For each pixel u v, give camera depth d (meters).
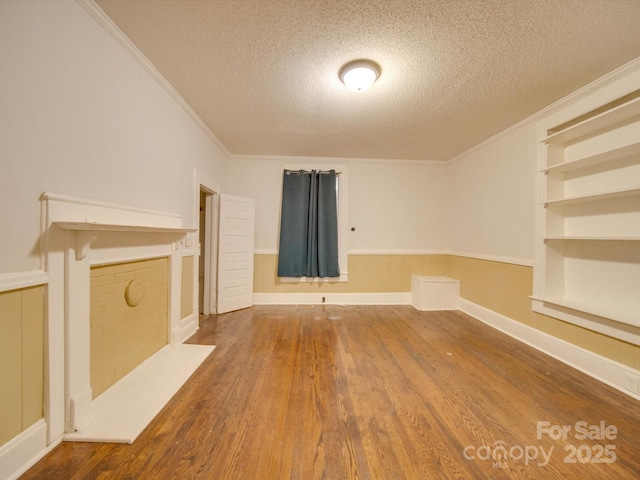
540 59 1.88
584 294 2.34
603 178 2.16
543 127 2.57
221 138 3.51
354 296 4.32
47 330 1.24
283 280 4.25
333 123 3.00
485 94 2.35
